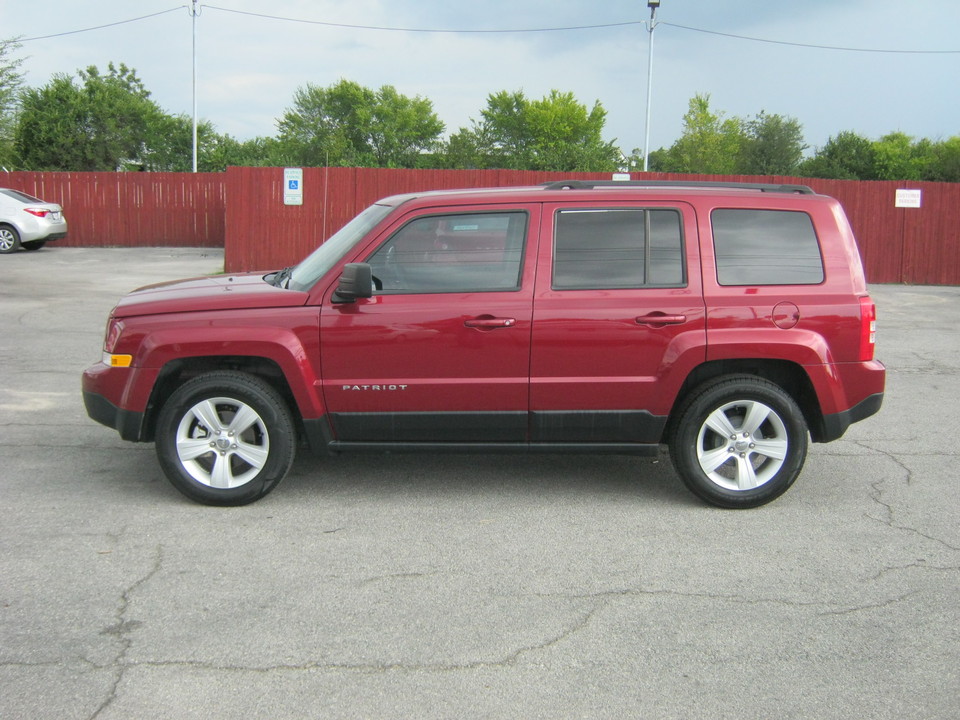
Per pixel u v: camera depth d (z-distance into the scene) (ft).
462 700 10.57
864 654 11.77
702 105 183.42
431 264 16.88
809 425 17.84
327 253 18.17
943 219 59.26
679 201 17.08
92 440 21.54
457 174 58.44
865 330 17.02
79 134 143.54
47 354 31.68
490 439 17.19
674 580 14.05
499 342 16.62
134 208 83.46
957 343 37.35
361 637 12.06
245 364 17.33
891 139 213.25
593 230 16.96
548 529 16.21
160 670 11.14
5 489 17.92
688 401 17.04
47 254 72.43
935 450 21.80
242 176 57.93
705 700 10.64
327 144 186.50
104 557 14.60
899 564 14.76
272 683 10.87
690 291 16.81
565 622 12.57
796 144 187.01
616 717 10.27
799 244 17.17
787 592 13.65
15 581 13.64
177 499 17.49
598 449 17.30
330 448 17.17
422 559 14.75
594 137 224.94
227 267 58.59
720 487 17.21
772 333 16.76
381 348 16.61
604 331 16.66
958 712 10.47
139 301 17.28
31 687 10.69
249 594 13.33
